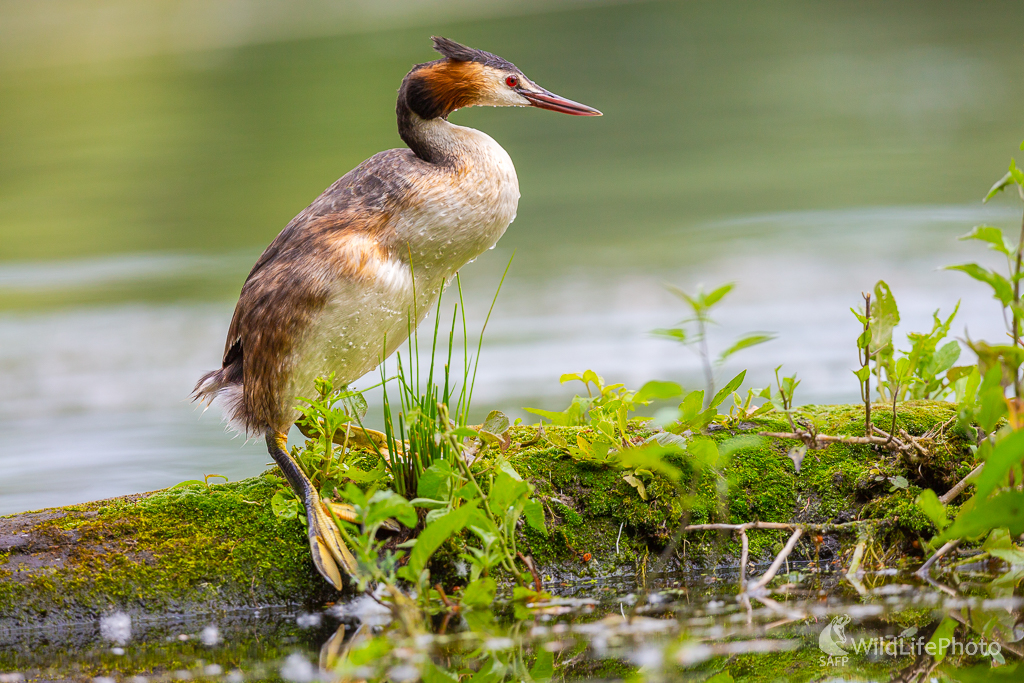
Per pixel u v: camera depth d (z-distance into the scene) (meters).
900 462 7.11
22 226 28.09
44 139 43.38
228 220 27.50
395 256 7.19
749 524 6.70
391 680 5.48
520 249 22.72
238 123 44.22
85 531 6.66
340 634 6.12
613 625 5.95
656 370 13.95
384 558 6.57
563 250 22.25
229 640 6.10
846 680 5.27
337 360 7.11
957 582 6.39
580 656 5.60
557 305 18.17
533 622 6.03
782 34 62.88
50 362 16.39
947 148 30.62
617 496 7.02
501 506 6.21
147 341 17.22
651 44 62.03
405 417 6.54
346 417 6.80
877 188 25.95
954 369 7.91
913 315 15.70
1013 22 58.59
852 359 13.70
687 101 44.06
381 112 44.38
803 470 7.14
